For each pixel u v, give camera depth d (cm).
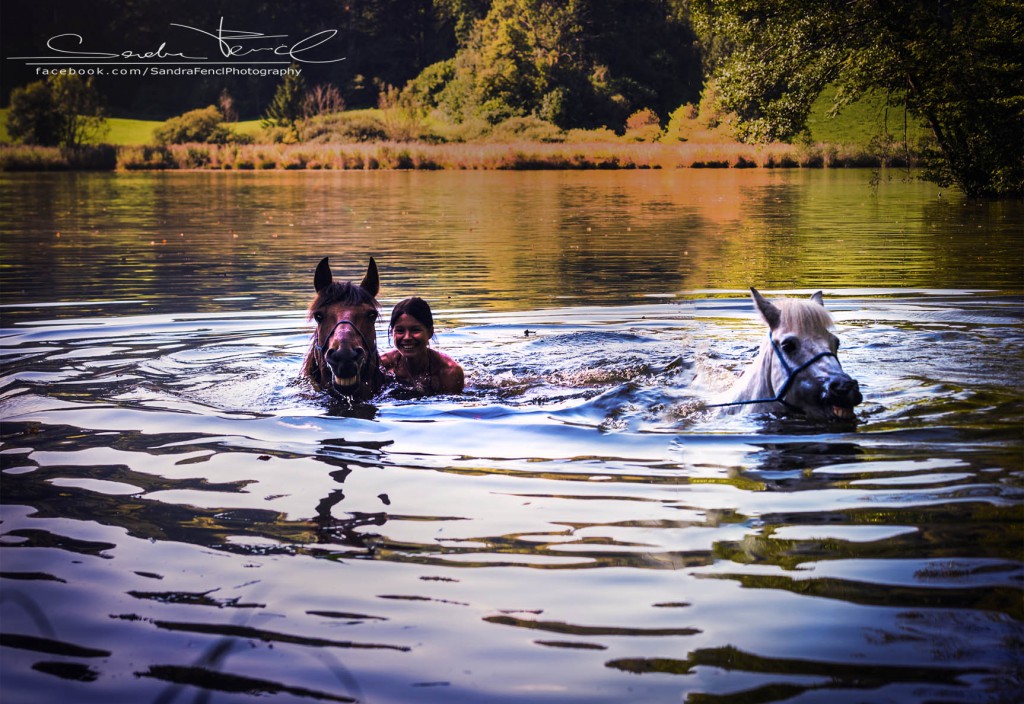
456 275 1334
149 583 312
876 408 532
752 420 517
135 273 1353
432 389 627
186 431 513
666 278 1274
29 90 7144
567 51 9350
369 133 7469
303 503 392
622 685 244
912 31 2452
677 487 404
